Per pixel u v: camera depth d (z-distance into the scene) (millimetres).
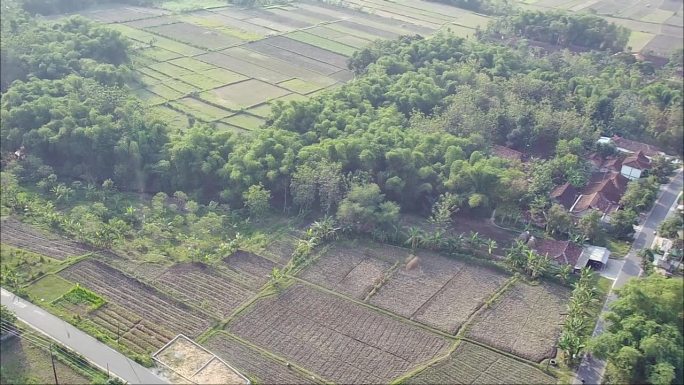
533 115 133250
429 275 96125
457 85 144500
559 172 120875
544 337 83875
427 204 111312
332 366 78312
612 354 73688
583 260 98250
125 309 86188
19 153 119688
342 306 89000
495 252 101188
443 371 78000
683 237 105750
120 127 118375
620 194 116625
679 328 77562
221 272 95125
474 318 87188
